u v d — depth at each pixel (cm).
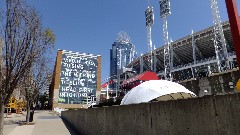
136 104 714
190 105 471
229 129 371
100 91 8294
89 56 8569
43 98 8694
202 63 5894
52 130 1748
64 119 2977
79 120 1706
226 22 5206
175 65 7994
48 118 3195
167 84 1416
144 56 8225
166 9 6862
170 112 535
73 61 8250
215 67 5525
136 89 1422
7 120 2797
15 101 4731
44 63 2183
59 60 8019
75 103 7819
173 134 517
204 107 432
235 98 365
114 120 902
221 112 391
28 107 2338
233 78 1719
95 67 8550
